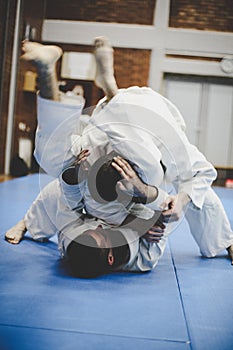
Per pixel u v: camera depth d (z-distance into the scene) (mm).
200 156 2168
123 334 1452
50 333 1438
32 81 8875
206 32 9484
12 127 8320
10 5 7652
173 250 2750
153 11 9539
